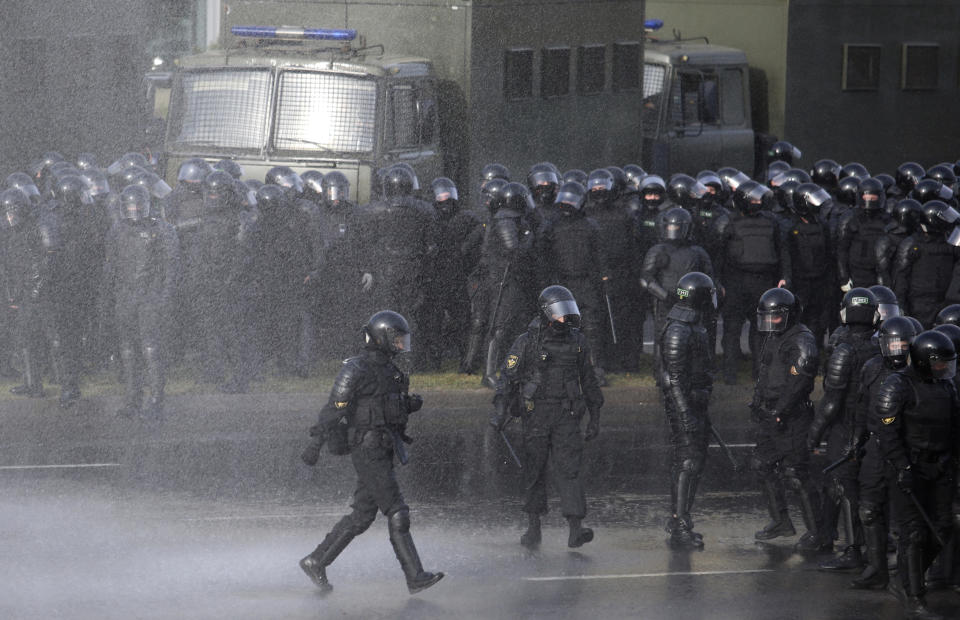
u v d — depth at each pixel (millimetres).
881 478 30922
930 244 54500
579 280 53375
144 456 43750
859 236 57750
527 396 34562
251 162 58938
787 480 35375
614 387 53969
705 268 51875
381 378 30547
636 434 48625
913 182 68188
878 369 30500
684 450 35531
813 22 84125
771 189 61000
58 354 48438
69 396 48625
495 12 61781
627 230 56781
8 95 73000
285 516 37375
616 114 70188
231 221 50906
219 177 50875
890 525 31047
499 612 29594
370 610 29594
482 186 56531
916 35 86312
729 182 61531
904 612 30016
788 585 32156
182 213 52750
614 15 69500
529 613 29578
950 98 88062
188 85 60469
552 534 36562
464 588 31406
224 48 64438
